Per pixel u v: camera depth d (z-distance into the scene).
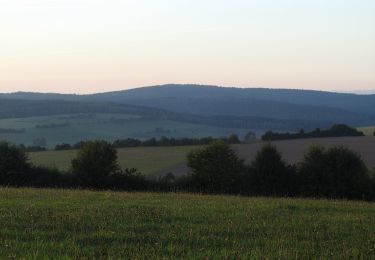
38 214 16.53
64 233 13.37
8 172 44.34
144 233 13.67
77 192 28.23
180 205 21.50
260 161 46.06
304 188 45.47
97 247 11.64
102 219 15.81
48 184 45.12
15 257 10.18
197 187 45.94
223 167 45.59
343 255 11.33
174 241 12.73
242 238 13.45
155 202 22.95
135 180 45.69
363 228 15.82
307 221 17.16
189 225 15.35
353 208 22.53
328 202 26.62
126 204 21.14
